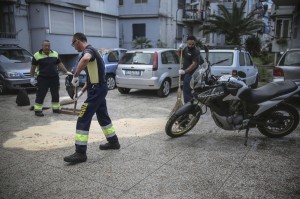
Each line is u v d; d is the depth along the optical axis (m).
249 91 4.84
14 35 15.73
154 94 9.98
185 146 4.93
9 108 7.91
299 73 7.38
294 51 7.69
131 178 3.81
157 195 3.41
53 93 7.16
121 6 25.83
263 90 5.09
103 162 4.30
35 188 3.57
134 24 26.03
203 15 31.75
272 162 4.26
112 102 8.68
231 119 4.89
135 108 7.88
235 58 8.23
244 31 25.89
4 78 10.04
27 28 16.67
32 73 7.01
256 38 28.47
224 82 4.79
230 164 4.20
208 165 4.18
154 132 5.72
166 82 9.48
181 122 5.31
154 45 25.70
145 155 4.55
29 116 7.02
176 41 29.25
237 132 5.64
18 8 15.98
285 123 5.25
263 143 5.04
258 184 3.63
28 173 3.96
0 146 4.98
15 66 10.41
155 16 25.20
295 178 3.77
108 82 10.99
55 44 17.59
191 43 6.00
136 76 9.16
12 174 3.94
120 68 9.45
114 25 23.61
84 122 4.26
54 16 17.44
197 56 6.02
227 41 26.53
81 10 19.67
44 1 16.33
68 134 5.62
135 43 24.59
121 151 4.72
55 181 3.74
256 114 4.95
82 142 4.25
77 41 4.40
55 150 4.79
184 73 6.02
